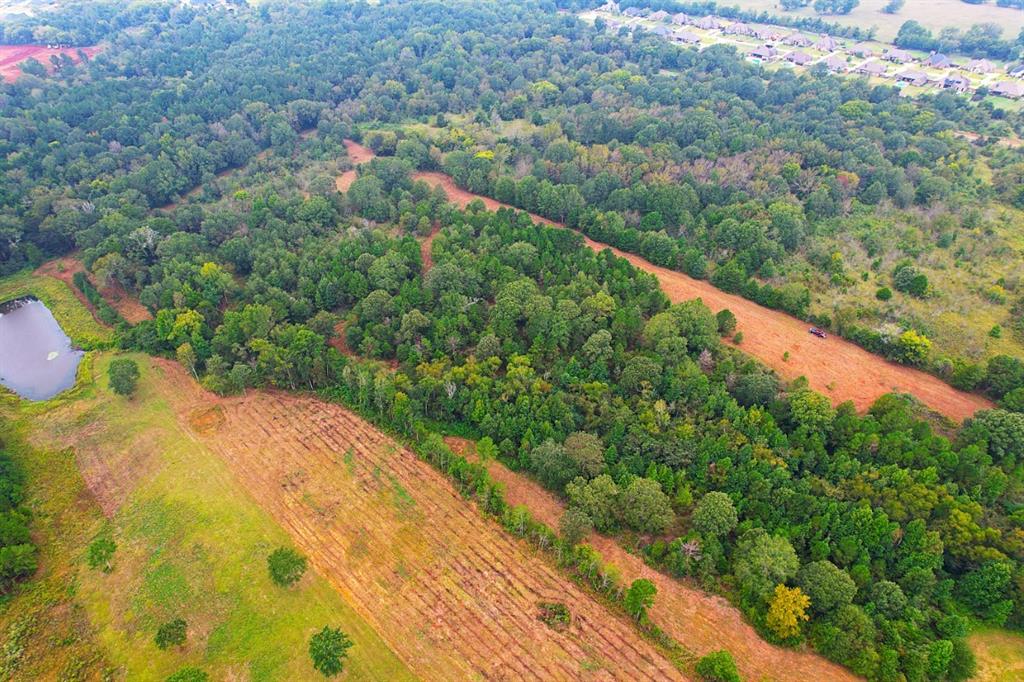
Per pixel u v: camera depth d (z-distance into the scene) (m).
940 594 74.00
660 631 74.00
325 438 102.19
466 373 102.38
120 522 90.56
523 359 102.56
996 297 120.56
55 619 78.75
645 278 120.38
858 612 69.50
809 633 72.06
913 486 80.31
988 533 75.81
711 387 97.50
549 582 80.25
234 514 90.81
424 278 125.81
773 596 72.75
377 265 124.50
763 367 105.12
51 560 85.50
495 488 87.94
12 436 104.31
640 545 83.94
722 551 78.94
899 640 68.25
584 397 98.00
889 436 86.38
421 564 83.25
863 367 109.06
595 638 74.31
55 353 125.88
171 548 86.62
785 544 74.69
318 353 108.44
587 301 111.50
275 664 73.69
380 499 91.88
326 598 80.12
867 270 131.00
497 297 115.81
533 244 133.25
